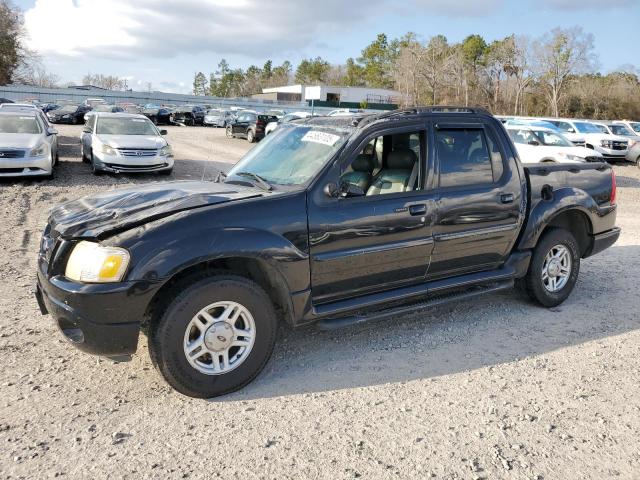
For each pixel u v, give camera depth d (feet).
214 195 12.50
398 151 14.66
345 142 13.24
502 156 15.76
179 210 11.64
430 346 14.53
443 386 12.36
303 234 12.34
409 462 9.60
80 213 12.39
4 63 229.86
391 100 280.51
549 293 17.24
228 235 11.41
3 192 36.55
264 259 11.76
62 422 10.64
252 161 15.23
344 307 13.30
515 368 13.29
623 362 13.69
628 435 10.55
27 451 9.71
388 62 339.77
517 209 15.92
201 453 9.77
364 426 10.71
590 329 15.81
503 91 257.75
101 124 48.55
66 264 11.31
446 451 9.93
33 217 30.04
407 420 10.94
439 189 14.40
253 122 92.07
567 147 51.85
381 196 13.50
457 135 14.99
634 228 31.35
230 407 11.37
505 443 10.21
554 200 16.80
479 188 15.10
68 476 9.09
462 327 15.85
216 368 11.62
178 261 10.91
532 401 11.75
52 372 12.64
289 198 12.35
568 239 17.29
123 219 11.57
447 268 15.01
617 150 71.51
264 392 12.03
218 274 11.55
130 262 10.73
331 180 12.87
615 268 22.44
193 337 11.50
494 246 15.71
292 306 12.52
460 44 284.41
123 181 43.62
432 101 255.29
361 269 13.34
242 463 9.51
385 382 12.53
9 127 43.09
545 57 226.38
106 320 10.77
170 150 47.21
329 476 9.20
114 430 10.43
